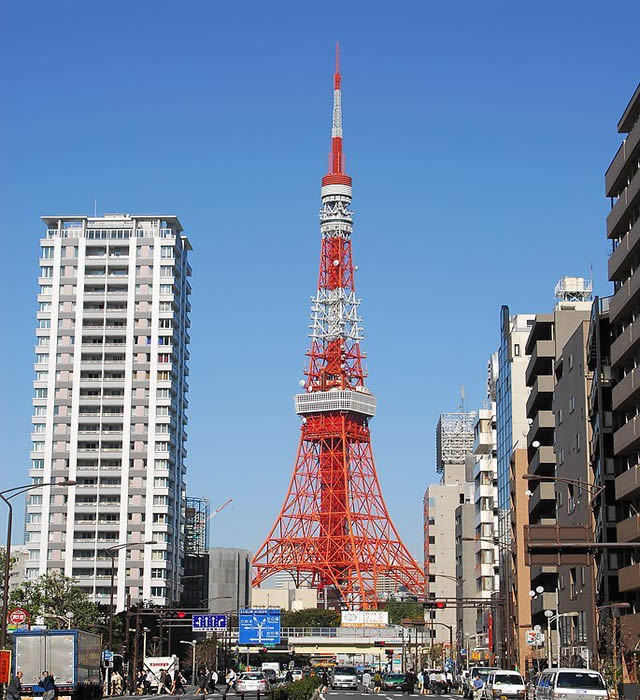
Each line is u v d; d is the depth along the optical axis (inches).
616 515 4163.4
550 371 5378.9
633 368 4089.6
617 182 4156.0
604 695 2709.2
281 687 3779.5
